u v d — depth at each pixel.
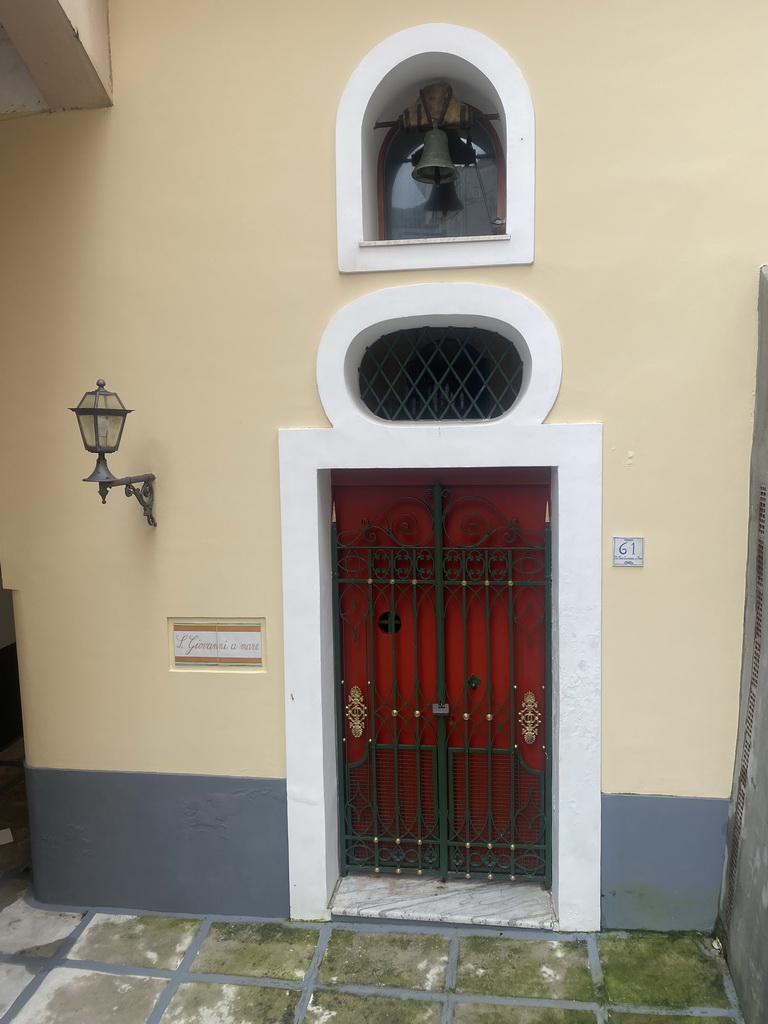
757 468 3.38
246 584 3.85
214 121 3.65
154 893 4.07
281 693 3.88
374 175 3.88
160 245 3.75
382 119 3.87
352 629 4.14
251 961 3.67
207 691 3.93
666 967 3.51
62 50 3.46
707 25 3.31
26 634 4.06
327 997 3.44
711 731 3.60
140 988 3.53
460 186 3.91
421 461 3.63
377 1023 3.28
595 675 3.62
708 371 3.45
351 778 4.21
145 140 3.71
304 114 3.59
